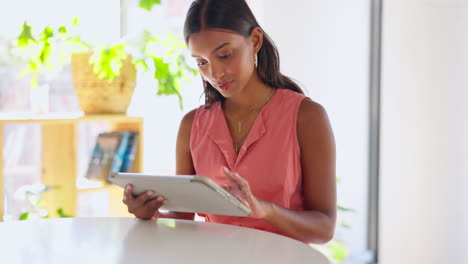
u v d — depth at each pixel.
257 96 1.28
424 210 2.63
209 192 0.93
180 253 0.89
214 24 1.16
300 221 1.13
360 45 2.76
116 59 2.07
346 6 2.68
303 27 2.48
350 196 2.78
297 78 2.46
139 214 1.11
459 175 2.55
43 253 0.89
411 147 2.62
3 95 2.50
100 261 0.85
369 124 2.82
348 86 2.71
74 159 2.06
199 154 1.32
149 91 2.61
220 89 1.22
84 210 2.61
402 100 2.62
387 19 2.63
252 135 1.23
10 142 2.44
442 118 2.56
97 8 2.38
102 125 2.72
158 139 2.62
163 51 2.17
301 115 1.23
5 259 0.86
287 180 1.21
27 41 2.02
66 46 2.14
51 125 2.11
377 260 2.80
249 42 1.21
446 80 2.54
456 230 2.58
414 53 2.58
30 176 2.50
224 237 1.00
